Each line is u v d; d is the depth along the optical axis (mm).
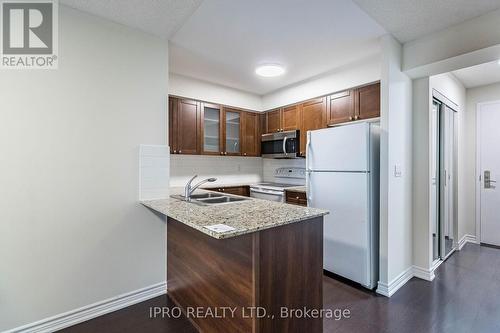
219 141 3941
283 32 2297
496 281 2590
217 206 1926
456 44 2145
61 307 1865
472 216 3857
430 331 1808
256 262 1371
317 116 3498
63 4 1855
